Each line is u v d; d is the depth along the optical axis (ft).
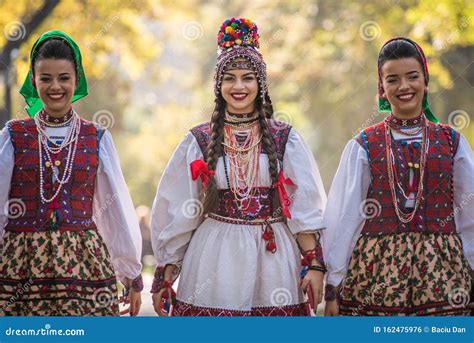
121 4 55.52
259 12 82.17
